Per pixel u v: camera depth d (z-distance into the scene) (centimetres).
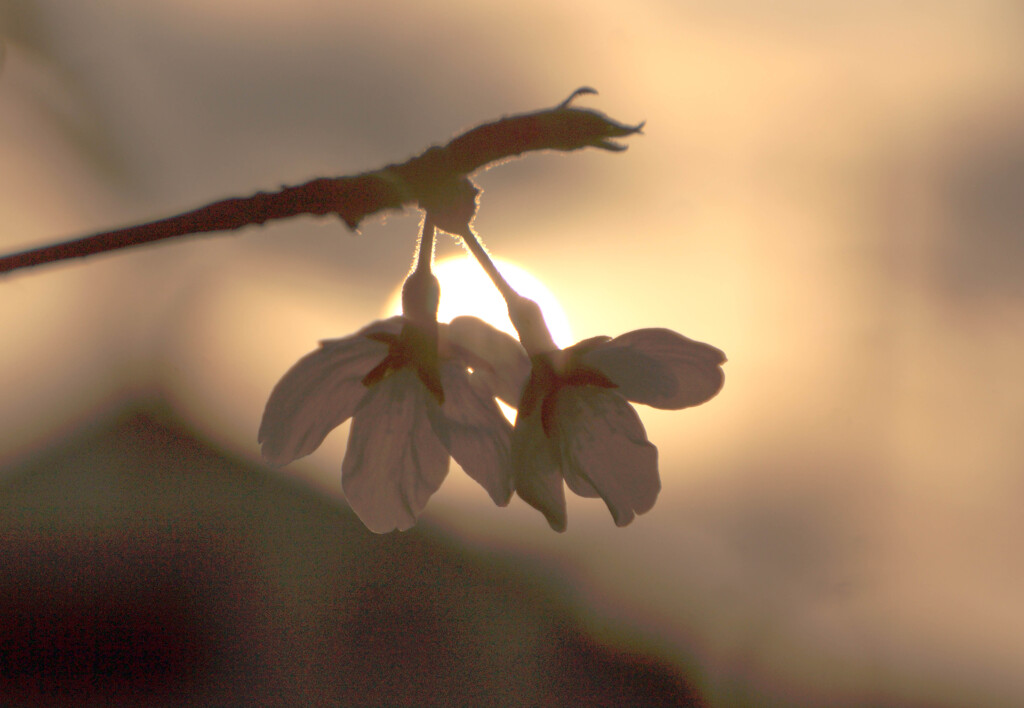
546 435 38
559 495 38
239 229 37
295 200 36
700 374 38
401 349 38
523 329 38
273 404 38
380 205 37
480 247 38
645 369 38
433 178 37
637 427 38
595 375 38
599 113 37
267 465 38
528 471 38
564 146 37
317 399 38
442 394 38
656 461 38
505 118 37
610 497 38
